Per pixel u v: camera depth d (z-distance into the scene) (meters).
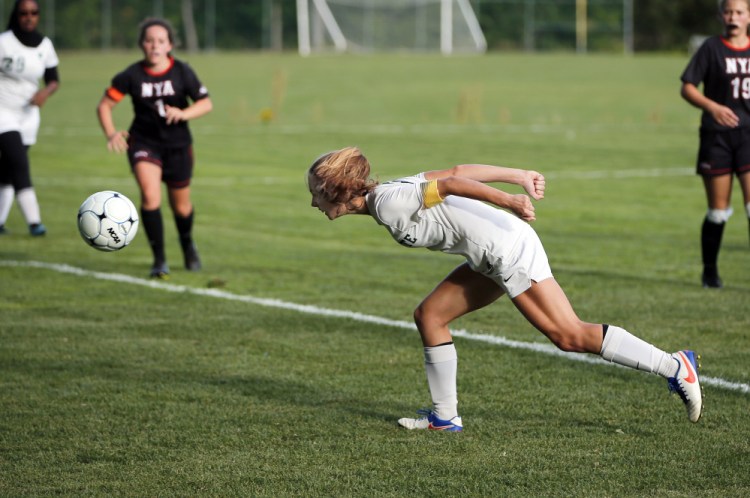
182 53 173.62
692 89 26.50
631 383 18.83
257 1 178.25
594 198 46.38
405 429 16.33
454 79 125.75
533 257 14.83
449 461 14.74
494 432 16.11
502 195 13.80
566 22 195.38
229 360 20.70
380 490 13.60
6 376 19.52
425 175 14.97
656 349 14.95
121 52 167.38
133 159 29.02
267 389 18.64
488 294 15.87
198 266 30.95
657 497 13.27
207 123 81.31
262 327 23.58
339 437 15.91
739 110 26.53
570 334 14.98
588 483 13.77
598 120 86.06
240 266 31.52
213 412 17.25
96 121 80.56
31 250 33.88
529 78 128.00
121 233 20.28
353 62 154.50
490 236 14.63
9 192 36.53
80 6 166.00
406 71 137.50
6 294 27.19
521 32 195.25
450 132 76.19
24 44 34.09
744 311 24.88
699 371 19.52
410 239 14.94
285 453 15.16
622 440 15.63
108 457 15.03
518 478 14.00
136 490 13.70
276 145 67.62
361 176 14.77
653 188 49.56
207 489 13.71
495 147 66.75
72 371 19.88
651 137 73.56
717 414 16.89
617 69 144.88
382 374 19.66
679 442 15.51
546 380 19.05
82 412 17.25
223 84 114.06
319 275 30.02
